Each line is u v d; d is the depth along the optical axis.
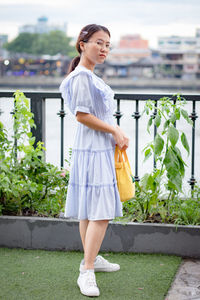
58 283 2.45
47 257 2.81
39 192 3.26
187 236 2.82
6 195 3.14
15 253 2.87
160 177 3.08
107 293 2.34
